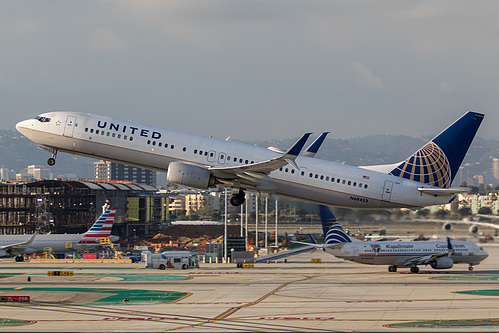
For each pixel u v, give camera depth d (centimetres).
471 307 19788
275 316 18525
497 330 15775
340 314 18700
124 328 16738
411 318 17800
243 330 16262
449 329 15975
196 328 16662
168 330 16362
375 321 17375
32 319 18462
